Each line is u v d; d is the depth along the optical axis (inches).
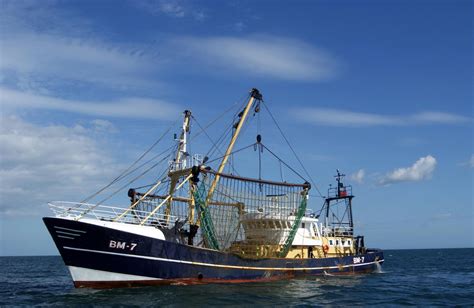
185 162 1571.1
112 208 1333.7
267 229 1724.9
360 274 2080.5
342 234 2167.8
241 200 1587.1
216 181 1523.1
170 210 1560.0
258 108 1865.2
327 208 2281.0
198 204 1480.1
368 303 1237.7
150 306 1070.4
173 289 1294.3
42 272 2748.5
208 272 1425.9
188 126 1646.2
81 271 1246.3
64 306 1072.2
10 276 2311.8
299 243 1831.9
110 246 1252.5
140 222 1391.5
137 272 1294.3
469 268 2923.2
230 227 1584.6
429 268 2933.1
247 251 1646.2
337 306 1177.4
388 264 3607.3
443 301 1294.3
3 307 1103.6
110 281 1272.1
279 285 1512.1
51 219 1218.6
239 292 1315.2
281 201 1711.4
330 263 1888.5
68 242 1229.7
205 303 1127.6
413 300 1305.4
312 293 1376.7
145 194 1489.9
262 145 1723.7
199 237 1547.7
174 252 1349.7
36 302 1173.7
